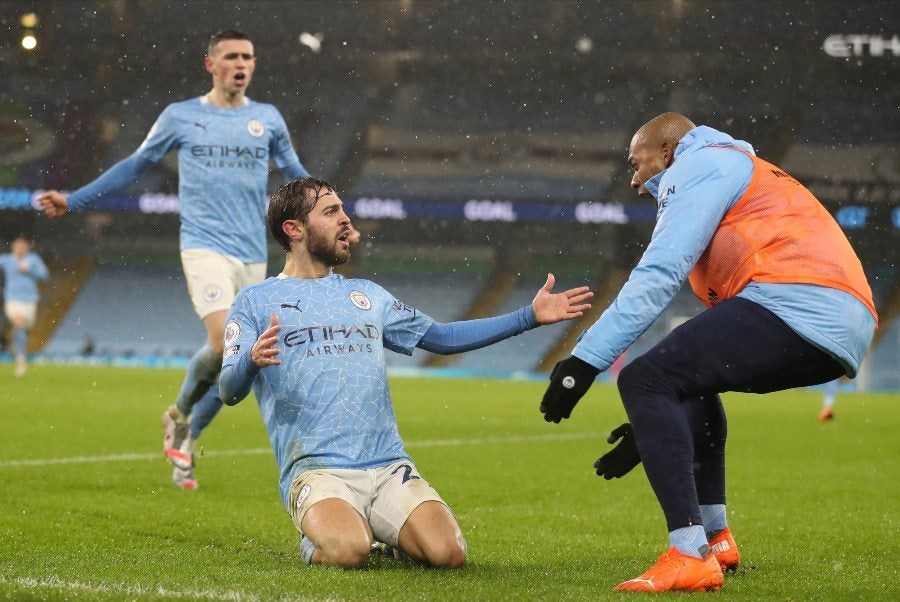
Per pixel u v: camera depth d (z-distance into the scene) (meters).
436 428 20.55
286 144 12.73
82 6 54.38
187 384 11.26
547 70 55.94
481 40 54.19
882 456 16.70
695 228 6.29
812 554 8.06
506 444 17.56
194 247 11.96
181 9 54.41
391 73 57.56
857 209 55.06
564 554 7.89
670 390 6.34
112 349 55.47
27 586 5.96
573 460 15.31
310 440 7.09
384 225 60.25
